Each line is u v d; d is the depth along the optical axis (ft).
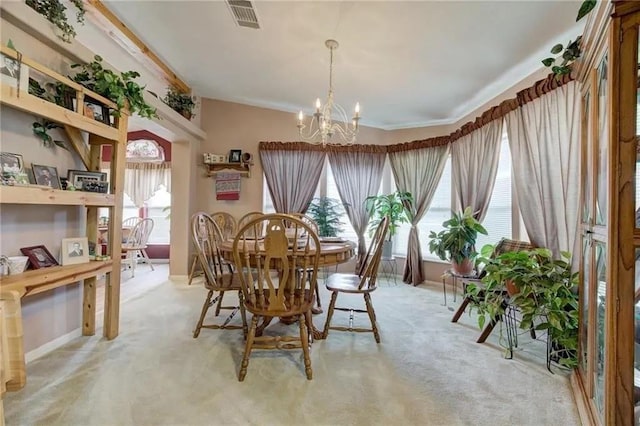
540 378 5.88
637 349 3.59
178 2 8.05
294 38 9.11
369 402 5.09
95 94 6.86
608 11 3.71
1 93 4.98
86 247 7.20
